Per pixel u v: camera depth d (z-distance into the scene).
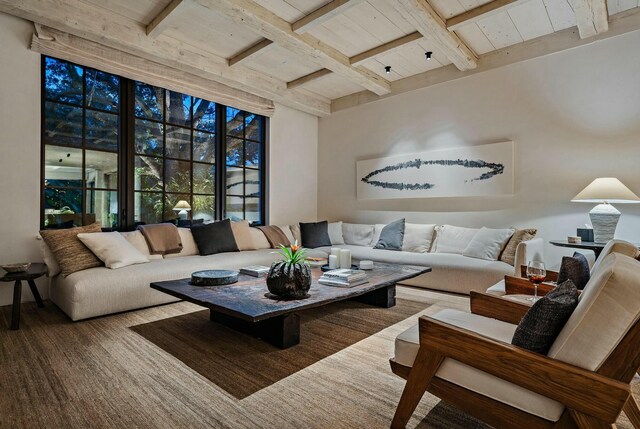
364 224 5.47
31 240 3.34
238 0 3.09
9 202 3.22
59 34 3.33
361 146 5.62
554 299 1.27
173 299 3.37
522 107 4.04
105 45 3.59
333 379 1.90
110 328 2.65
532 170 3.98
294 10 3.33
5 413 1.56
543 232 3.90
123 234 3.68
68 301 2.80
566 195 3.76
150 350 2.25
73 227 3.55
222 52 4.26
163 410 1.59
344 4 3.12
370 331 2.64
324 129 6.16
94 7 3.29
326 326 2.75
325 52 3.98
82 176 3.72
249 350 2.27
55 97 3.54
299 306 2.13
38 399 1.67
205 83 4.53
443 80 4.66
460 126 4.54
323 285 2.71
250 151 5.41
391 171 5.21
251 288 2.60
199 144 4.79
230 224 4.60
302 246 5.21
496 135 4.23
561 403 1.10
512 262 3.62
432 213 4.80
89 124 3.77
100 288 2.87
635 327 1.03
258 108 5.23
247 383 1.84
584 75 3.64
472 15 3.31
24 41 3.27
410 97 5.03
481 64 4.33
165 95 4.41
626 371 1.03
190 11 3.39
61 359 2.10
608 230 3.10
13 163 3.25
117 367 2.00
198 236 4.20
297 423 1.51
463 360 1.29
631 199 3.01
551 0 3.20
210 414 1.56
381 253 4.51
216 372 1.96
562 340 1.14
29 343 2.34
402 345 1.50
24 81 3.29
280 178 5.67
